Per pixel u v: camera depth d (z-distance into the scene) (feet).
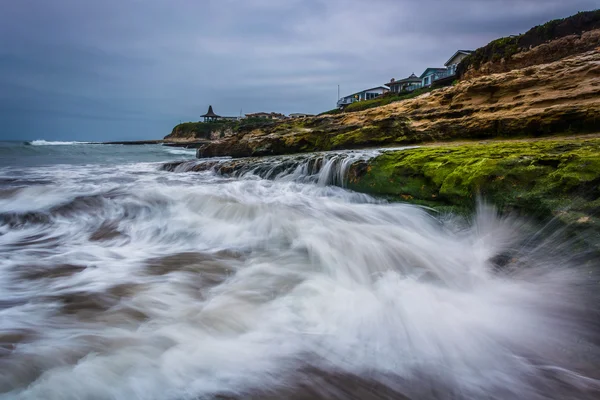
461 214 17.78
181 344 9.49
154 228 20.99
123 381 8.15
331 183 28.91
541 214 14.46
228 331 10.18
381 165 24.64
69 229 21.21
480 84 43.52
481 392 7.97
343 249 16.58
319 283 13.51
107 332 9.98
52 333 9.89
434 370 8.65
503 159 17.34
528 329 10.30
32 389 7.88
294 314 11.16
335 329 10.36
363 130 45.96
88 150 136.46
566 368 8.71
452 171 19.30
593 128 30.48
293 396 7.79
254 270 14.79
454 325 10.55
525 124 34.19
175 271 14.67
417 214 19.72
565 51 66.28
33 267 15.02
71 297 12.21
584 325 10.41
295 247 17.37
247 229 20.33
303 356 9.12
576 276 11.91
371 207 21.97
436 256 15.80
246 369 8.61
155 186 30.58
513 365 8.84
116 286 13.14
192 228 20.79
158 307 11.51
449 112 43.73
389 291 12.75
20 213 23.63
